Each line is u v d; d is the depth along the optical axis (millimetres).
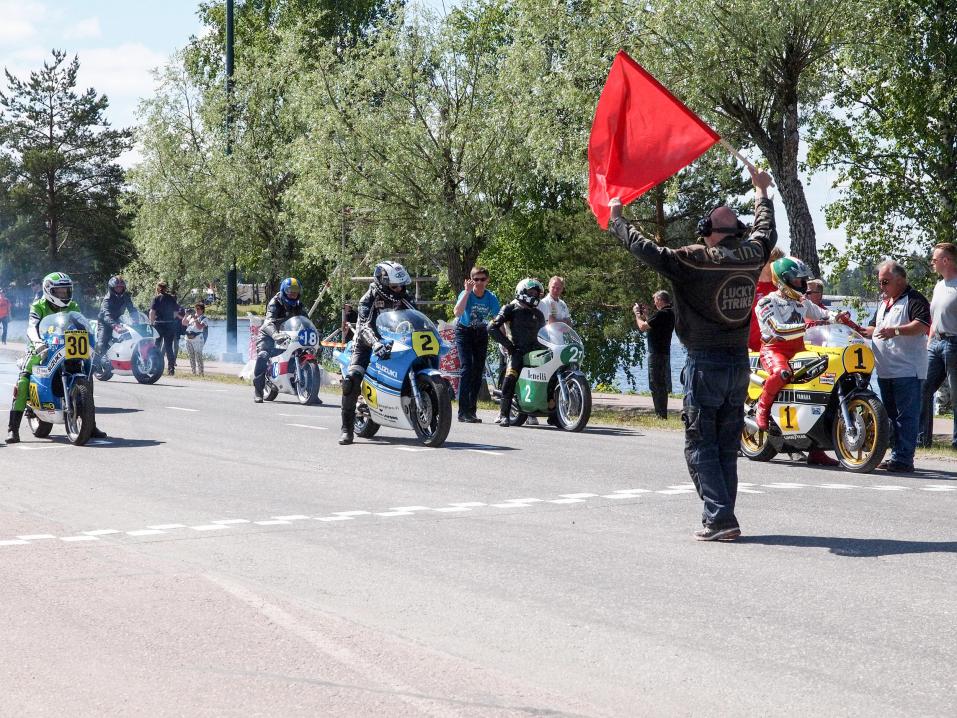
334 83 32094
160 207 52906
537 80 29750
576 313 48969
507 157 30562
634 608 6652
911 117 30250
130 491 11195
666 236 45438
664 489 11297
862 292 33844
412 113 30953
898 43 24750
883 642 5941
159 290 31703
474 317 18891
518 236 51688
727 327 8438
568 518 9633
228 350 42844
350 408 15148
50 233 103500
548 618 6449
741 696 5137
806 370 12969
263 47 61625
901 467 12750
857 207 33062
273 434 16359
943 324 14820
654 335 20328
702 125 9359
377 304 15406
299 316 22312
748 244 8484
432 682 5336
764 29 23422
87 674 5453
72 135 103375
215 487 11453
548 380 17547
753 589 7070
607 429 17766
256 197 50344
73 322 15266
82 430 14945
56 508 10188
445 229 29906
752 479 12086
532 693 5176
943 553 8125
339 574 7539
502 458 13766
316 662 5637
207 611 6594
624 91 9875
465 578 7410
